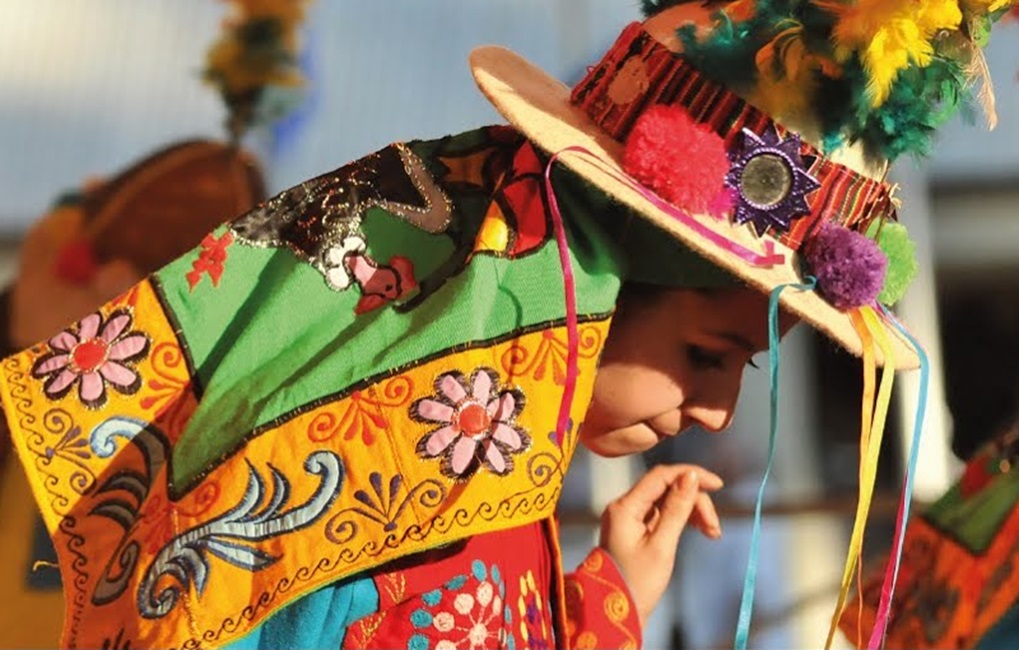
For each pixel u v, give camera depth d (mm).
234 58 5434
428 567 2459
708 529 3234
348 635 2406
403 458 2340
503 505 2348
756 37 2629
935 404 7328
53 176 6379
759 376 7281
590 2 6664
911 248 2881
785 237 2643
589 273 2543
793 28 2586
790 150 2637
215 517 2330
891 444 7312
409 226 2641
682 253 2646
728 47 2629
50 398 2508
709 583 6742
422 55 6539
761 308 2689
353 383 2385
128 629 2342
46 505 2461
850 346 2584
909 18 2527
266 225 2650
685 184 2516
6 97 6391
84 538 2459
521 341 2436
